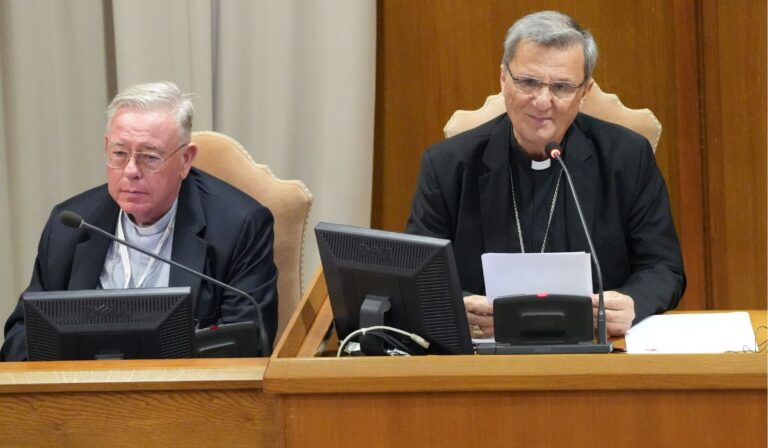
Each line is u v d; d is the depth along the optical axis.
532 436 5.30
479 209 8.70
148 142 8.34
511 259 6.60
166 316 6.36
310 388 5.29
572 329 6.33
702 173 12.41
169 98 8.57
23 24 12.31
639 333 7.40
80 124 12.66
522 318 6.36
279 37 12.31
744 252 12.31
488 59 12.56
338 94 12.19
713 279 12.51
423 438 5.32
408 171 12.88
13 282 12.80
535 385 5.22
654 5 12.28
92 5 12.52
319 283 7.73
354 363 5.30
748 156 12.13
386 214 12.98
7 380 5.85
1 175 12.61
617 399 5.25
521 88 8.11
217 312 8.66
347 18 12.08
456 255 8.75
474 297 7.42
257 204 9.06
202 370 5.86
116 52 12.26
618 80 12.46
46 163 12.58
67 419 5.90
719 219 12.38
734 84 12.10
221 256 8.70
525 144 8.52
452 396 5.30
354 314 6.62
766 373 5.12
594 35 12.40
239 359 6.09
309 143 12.57
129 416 5.88
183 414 5.86
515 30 8.16
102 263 8.75
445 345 6.25
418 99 12.74
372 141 12.36
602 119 9.84
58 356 6.36
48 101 12.53
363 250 6.45
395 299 6.34
